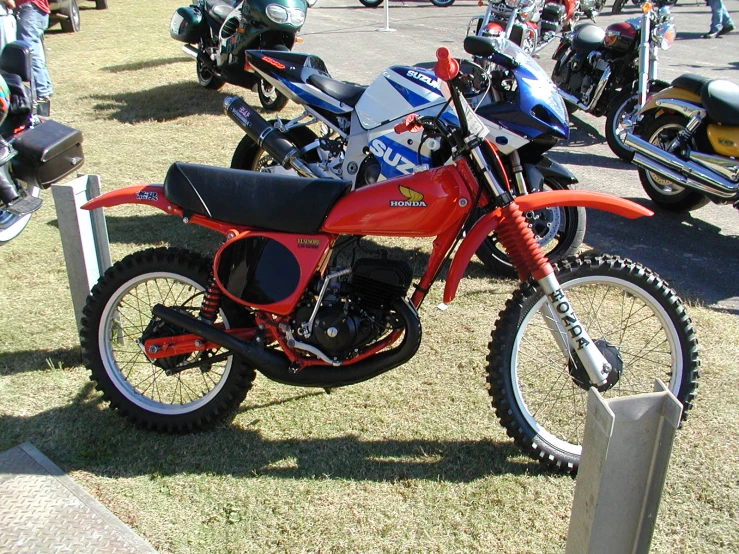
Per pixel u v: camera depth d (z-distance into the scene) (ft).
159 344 10.37
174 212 10.23
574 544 7.02
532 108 13.47
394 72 14.43
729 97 17.07
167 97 28.89
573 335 9.53
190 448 10.36
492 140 13.47
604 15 51.78
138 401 10.62
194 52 29.40
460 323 13.79
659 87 22.54
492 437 10.64
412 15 53.47
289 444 10.44
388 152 14.24
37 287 14.70
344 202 9.73
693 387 10.00
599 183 22.07
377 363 10.02
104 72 33.06
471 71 11.28
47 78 26.35
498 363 9.82
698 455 10.33
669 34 23.29
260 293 9.90
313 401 11.43
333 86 15.43
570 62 25.84
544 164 14.65
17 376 11.83
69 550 8.42
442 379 12.05
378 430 10.76
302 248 9.79
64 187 11.10
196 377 12.12
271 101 27.17
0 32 22.31
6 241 16.47
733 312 14.64
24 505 9.09
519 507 9.34
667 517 9.24
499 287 15.24
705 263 16.97
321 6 57.98
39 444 10.34
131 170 20.94
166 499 9.41
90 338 10.54
